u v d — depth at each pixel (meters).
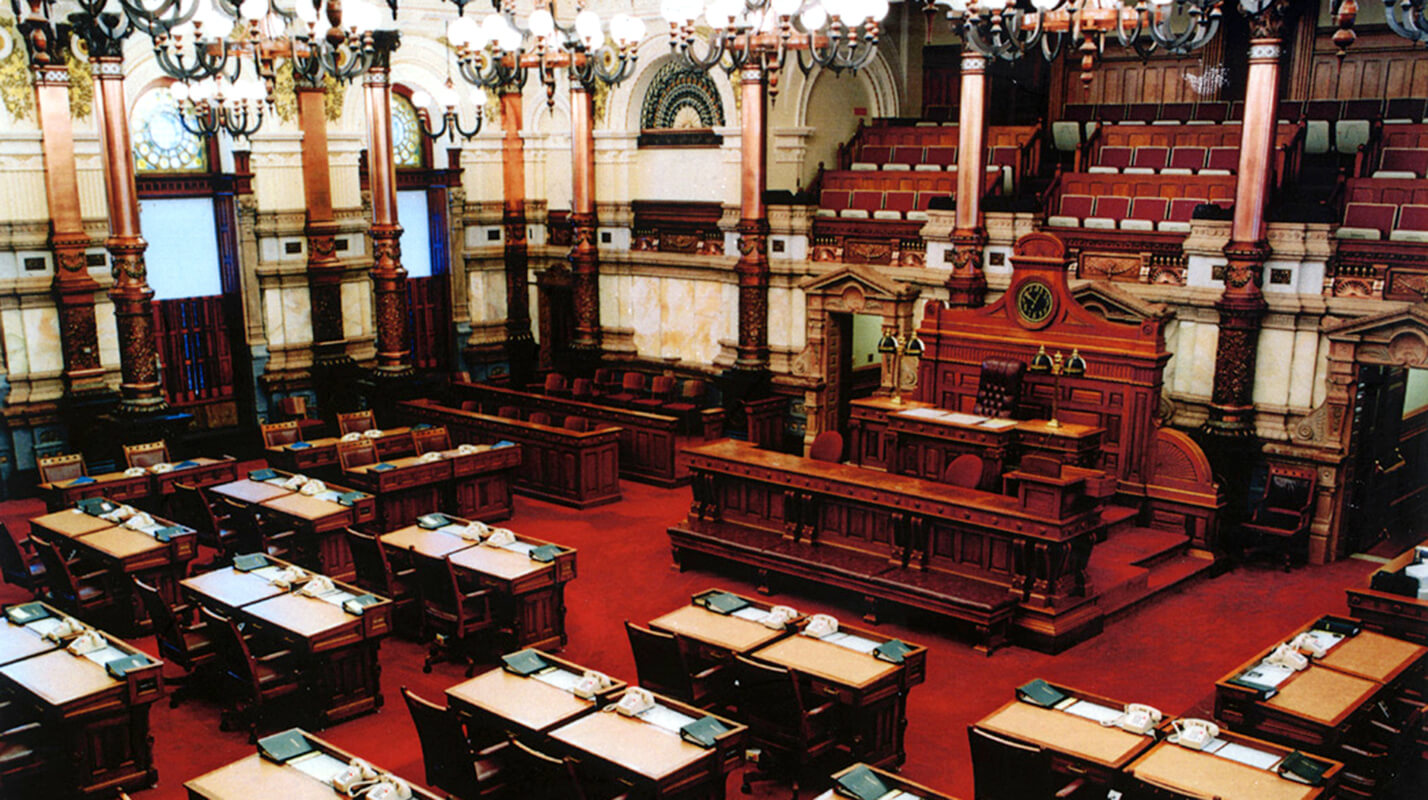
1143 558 12.62
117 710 8.09
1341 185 14.24
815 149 19.58
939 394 15.25
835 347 18.33
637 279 20.78
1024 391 14.41
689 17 10.91
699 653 8.81
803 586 12.30
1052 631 10.72
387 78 17.67
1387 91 16.66
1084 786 6.81
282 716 9.48
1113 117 18.81
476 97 16.59
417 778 8.55
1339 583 12.94
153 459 14.57
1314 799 6.30
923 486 11.81
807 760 8.05
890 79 20.28
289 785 6.76
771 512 12.88
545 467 15.89
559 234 21.39
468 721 7.85
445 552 10.89
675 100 19.88
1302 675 7.96
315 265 18.66
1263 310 13.73
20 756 7.91
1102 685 10.14
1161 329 13.37
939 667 10.49
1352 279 13.36
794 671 7.90
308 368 18.98
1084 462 12.68
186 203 17.88
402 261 20.67
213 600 9.79
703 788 7.10
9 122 15.75
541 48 11.65
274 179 18.22
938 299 16.98
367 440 15.25
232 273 18.33
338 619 9.33
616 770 6.89
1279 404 13.93
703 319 19.94
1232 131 16.59
